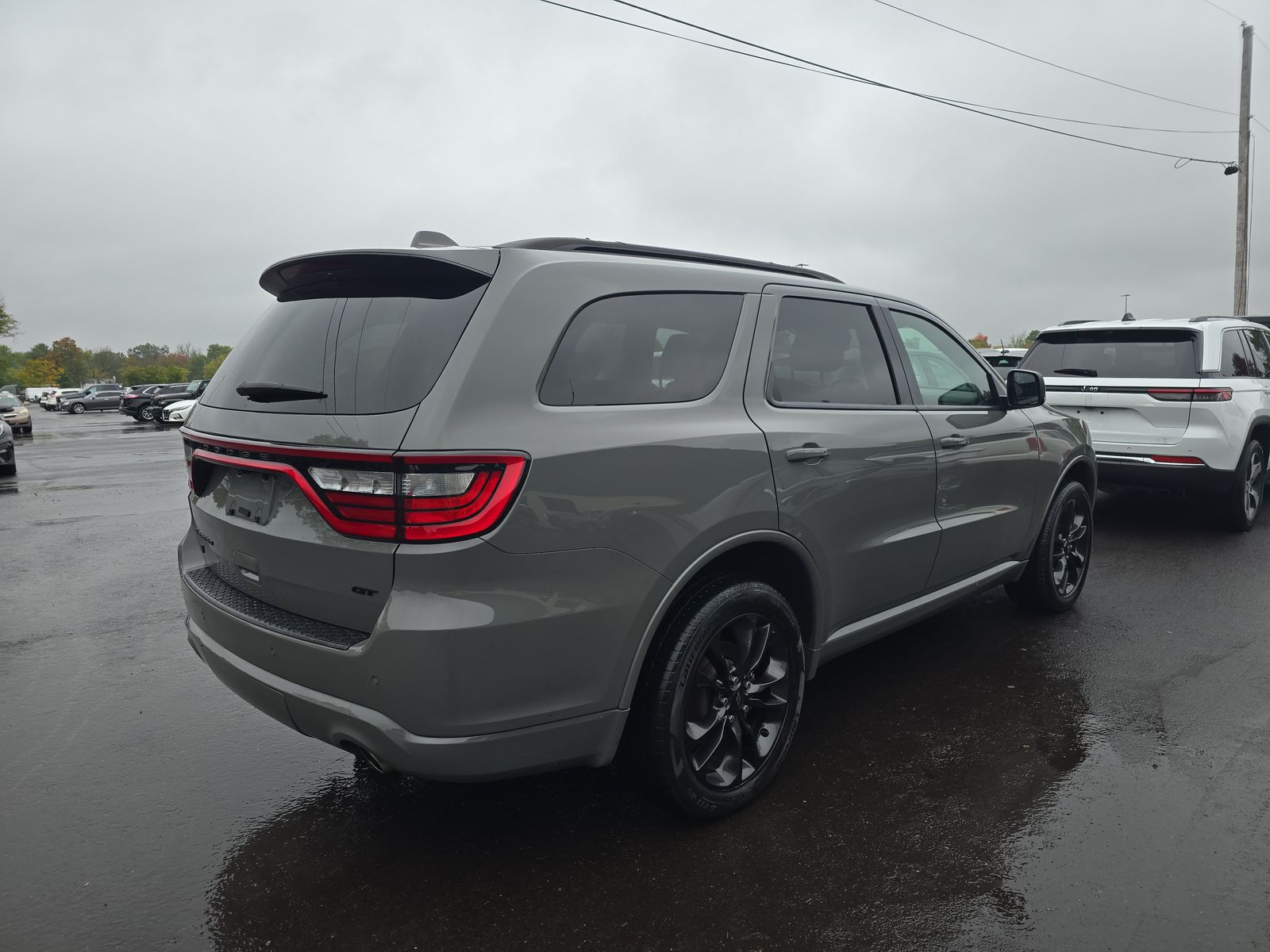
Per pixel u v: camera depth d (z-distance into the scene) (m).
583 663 2.35
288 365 2.56
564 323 2.41
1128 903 2.37
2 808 3.00
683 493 2.54
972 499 3.93
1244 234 23.48
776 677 2.96
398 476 2.11
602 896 2.45
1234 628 4.66
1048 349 7.47
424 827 2.84
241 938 2.31
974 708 3.68
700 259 3.15
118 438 23.73
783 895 2.44
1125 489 9.41
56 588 5.99
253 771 3.26
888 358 3.57
